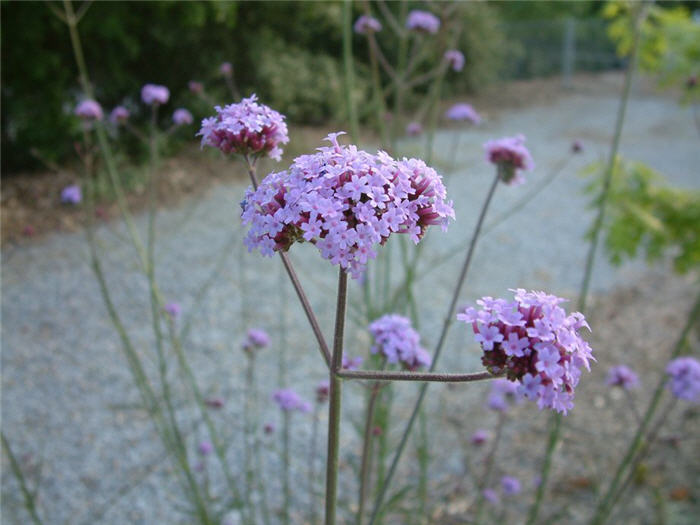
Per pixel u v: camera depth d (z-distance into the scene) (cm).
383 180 109
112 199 793
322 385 269
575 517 334
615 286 625
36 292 577
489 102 1617
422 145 1008
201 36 953
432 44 318
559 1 2200
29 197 773
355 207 108
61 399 427
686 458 377
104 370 461
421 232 119
